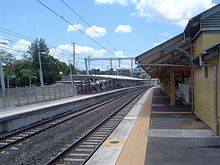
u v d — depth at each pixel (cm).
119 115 2420
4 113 2314
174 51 2322
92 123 2067
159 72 4409
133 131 1521
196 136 1345
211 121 1489
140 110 2609
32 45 10538
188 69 2891
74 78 7362
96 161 1010
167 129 1540
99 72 11775
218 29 1644
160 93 6053
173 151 1084
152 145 1188
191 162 944
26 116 2031
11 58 9888
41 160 1120
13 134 1659
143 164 937
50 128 1861
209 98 1531
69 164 1040
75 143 1329
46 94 3878
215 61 1348
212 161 952
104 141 1336
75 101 3228
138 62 2262
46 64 9794
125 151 1116
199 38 1783
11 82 7738
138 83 11831
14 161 1110
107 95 5284
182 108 2628
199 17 1664
